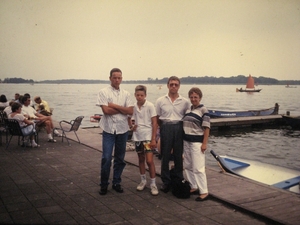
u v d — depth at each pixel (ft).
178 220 12.99
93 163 22.59
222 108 163.84
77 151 26.89
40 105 35.45
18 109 27.71
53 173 19.81
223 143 56.18
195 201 15.25
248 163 28.37
